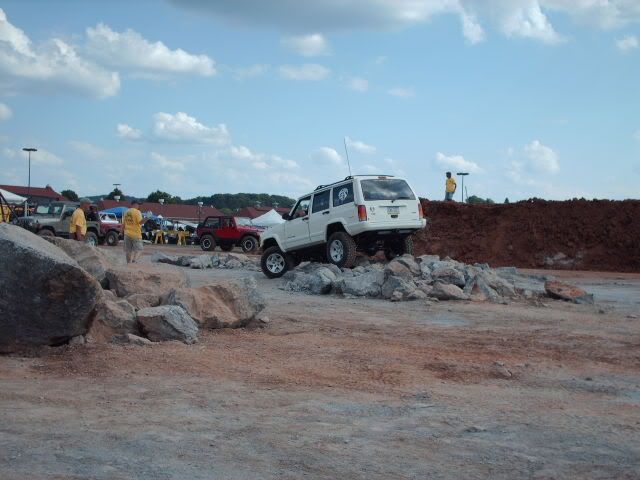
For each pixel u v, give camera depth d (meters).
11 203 36.91
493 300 13.75
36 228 33.50
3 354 7.64
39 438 4.97
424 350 8.77
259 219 41.69
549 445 5.08
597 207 28.22
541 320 11.46
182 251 38.19
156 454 4.70
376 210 17.08
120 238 38.69
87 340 8.12
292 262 19.22
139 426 5.33
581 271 26.11
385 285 14.21
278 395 6.41
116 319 8.48
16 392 6.23
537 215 29.22
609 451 4.96
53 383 6.61
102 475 4.28
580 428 5.53
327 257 17.83
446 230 30.73
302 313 11.98
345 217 17.30
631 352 8.79
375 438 5.18
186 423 5.45
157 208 84.38
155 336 8.56
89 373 7.00
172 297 9.53
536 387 6.99
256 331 9.92
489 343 9.34
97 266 10.33
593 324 11.10
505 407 6.17
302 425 5.48
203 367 7.42
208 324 9.66
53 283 7.52
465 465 4.62
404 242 18.36
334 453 4.81
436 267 15.54
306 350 8.58
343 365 7.79
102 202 77.81
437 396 6.52
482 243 29.64
